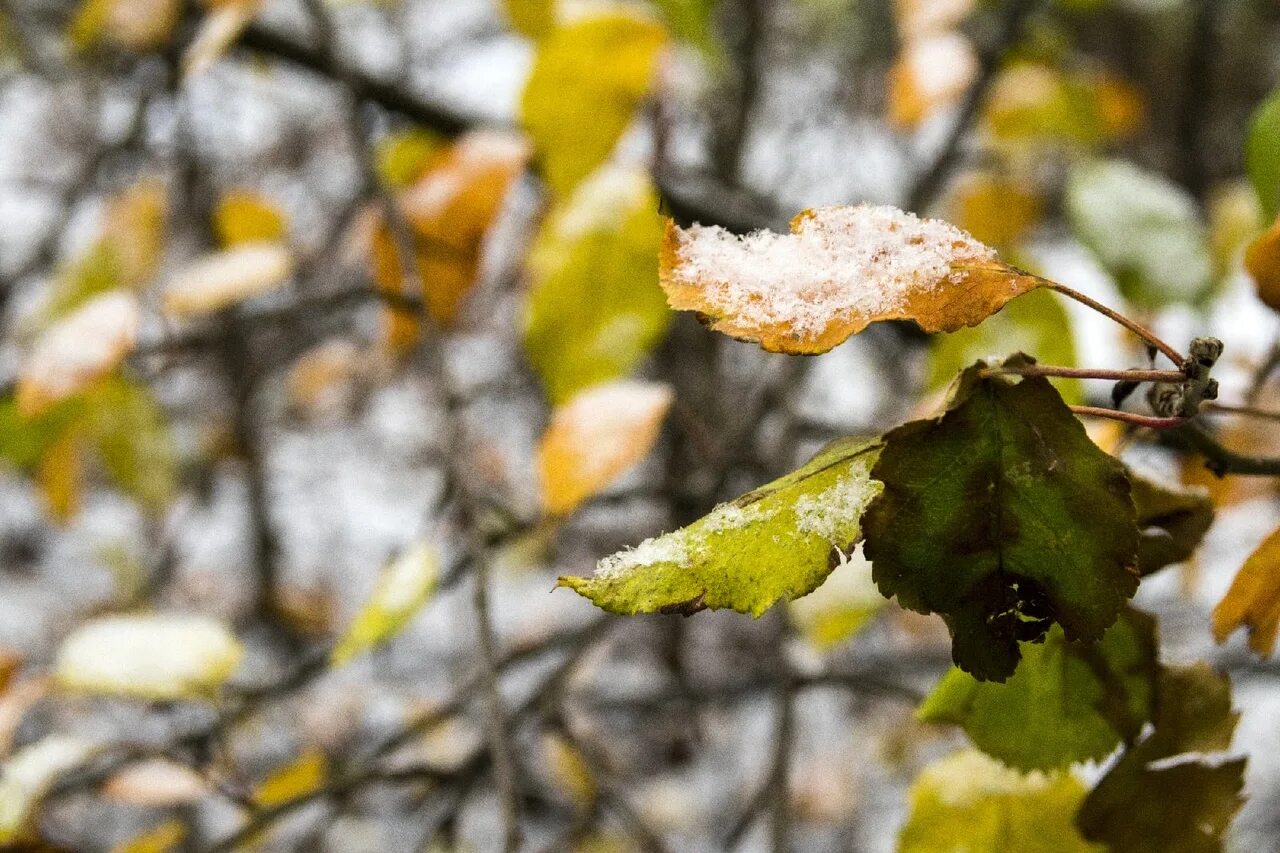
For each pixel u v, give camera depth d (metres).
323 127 2.04
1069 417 0.59
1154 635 0.65
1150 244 0.95
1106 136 1.65
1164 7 1.94
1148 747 0.66
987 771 0.70
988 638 0.59
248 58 1.67
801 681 0.94
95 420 1.33
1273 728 2.13
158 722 1.62
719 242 0.59
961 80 1.28
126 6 1.38
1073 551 0.59
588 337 0.99
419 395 2.21
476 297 1.67
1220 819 0.65
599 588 0.58
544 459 0.85
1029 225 1.63
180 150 1.60
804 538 0.59
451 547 1.51
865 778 2.09
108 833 1.91
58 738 0.96
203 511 2.18
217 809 1.67
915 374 1.72
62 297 1.35
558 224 1.00
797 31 2.13
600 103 1.05
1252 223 1.34
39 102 1.91
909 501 0.59
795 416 1.22
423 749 1.89
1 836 0.88
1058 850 0.69
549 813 1.70
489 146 1.05
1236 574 0.62
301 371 2.19
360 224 1.31
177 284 1.06
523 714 1.09
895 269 0.59
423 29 2.16
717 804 2.10
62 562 2.26
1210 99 2.07
